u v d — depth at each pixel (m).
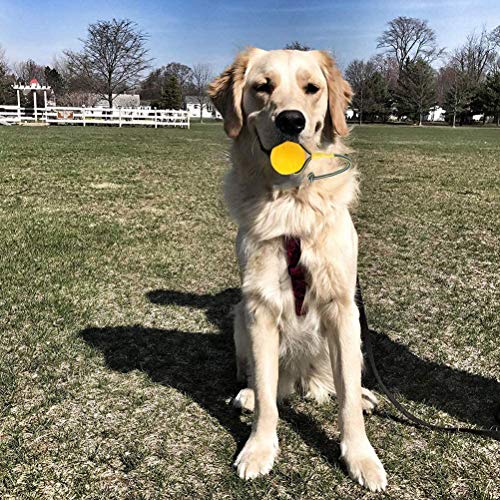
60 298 1.27
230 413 0.84
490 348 1.04
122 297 1.30
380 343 1.07
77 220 2.03
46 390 0.88
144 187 2.89
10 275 1.40
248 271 0.76
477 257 1.64
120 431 0.78
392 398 0.80
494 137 9.02
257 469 0.69
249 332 0.77
